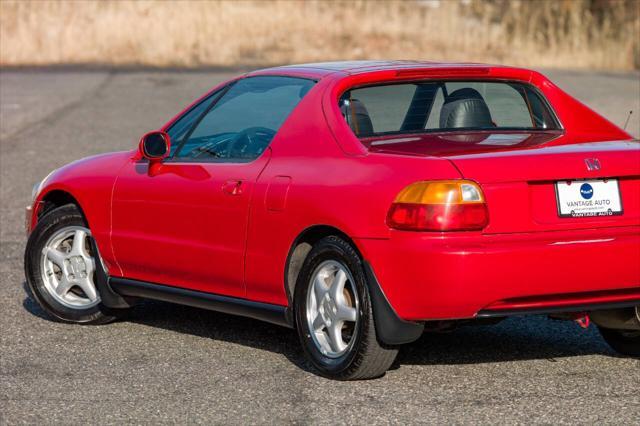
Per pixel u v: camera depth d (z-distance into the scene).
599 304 10.67
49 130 35.12
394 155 10.67
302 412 10.05
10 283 16.11
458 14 75.38
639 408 10.08
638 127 19.58
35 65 62.22
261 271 11.59
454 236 10.14
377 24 74.44
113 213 13.23
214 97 12.88
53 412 10.16
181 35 68.94
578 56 64.50
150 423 9.81
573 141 11.34
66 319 13.80
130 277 13.30
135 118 37.84
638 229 10.63
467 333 13.13
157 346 12.62
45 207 14.36
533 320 13.80
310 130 11.47
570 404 10.22
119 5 72.12
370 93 11.70
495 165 10.31
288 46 69.94
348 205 10.63
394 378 11.13
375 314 10.52
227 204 11.84
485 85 12.23
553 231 10.36
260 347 12.52
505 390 10.69
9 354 12.32
